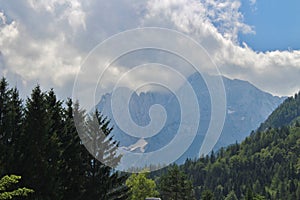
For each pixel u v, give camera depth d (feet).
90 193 73.31
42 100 66.18
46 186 61.05
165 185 164.25
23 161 60.90
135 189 136.56
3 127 63.57
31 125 63.93
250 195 240.73
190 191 174.29
